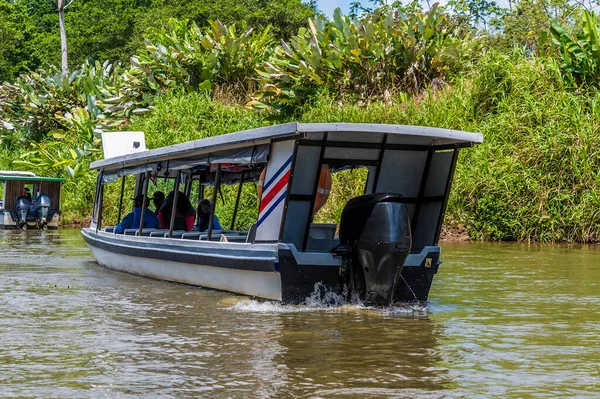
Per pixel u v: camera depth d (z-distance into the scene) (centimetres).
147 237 1343
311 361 759
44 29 6956
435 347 821
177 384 684
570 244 2014
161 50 3081
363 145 1065
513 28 3222
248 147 1097
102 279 1373
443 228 2183
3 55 5744
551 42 2442
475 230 2148
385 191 1105
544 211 2086
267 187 1062
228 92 3034
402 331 900
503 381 693
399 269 1004
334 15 2753
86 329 916
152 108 2972
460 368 736
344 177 2202
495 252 1798
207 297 1149
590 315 1000
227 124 2797
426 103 2430
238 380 695
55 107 3588
